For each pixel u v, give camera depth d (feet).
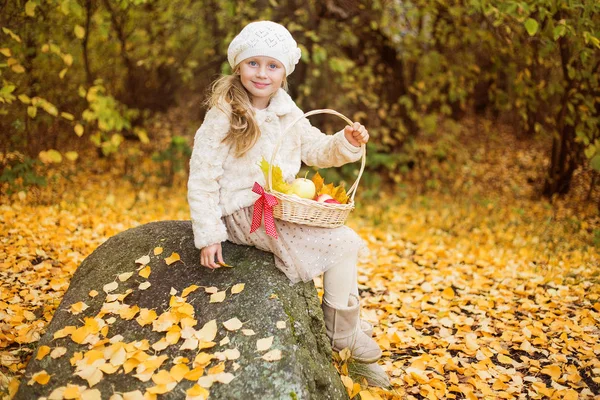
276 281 8.02
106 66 25.29
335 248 8.16
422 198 23.36
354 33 24.16
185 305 7.79
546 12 14.57
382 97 26.05
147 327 7.74
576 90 18.04
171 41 26.66
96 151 25.67
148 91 29.12
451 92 23.93
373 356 8.66
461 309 12.48
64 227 15.49
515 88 21.62
